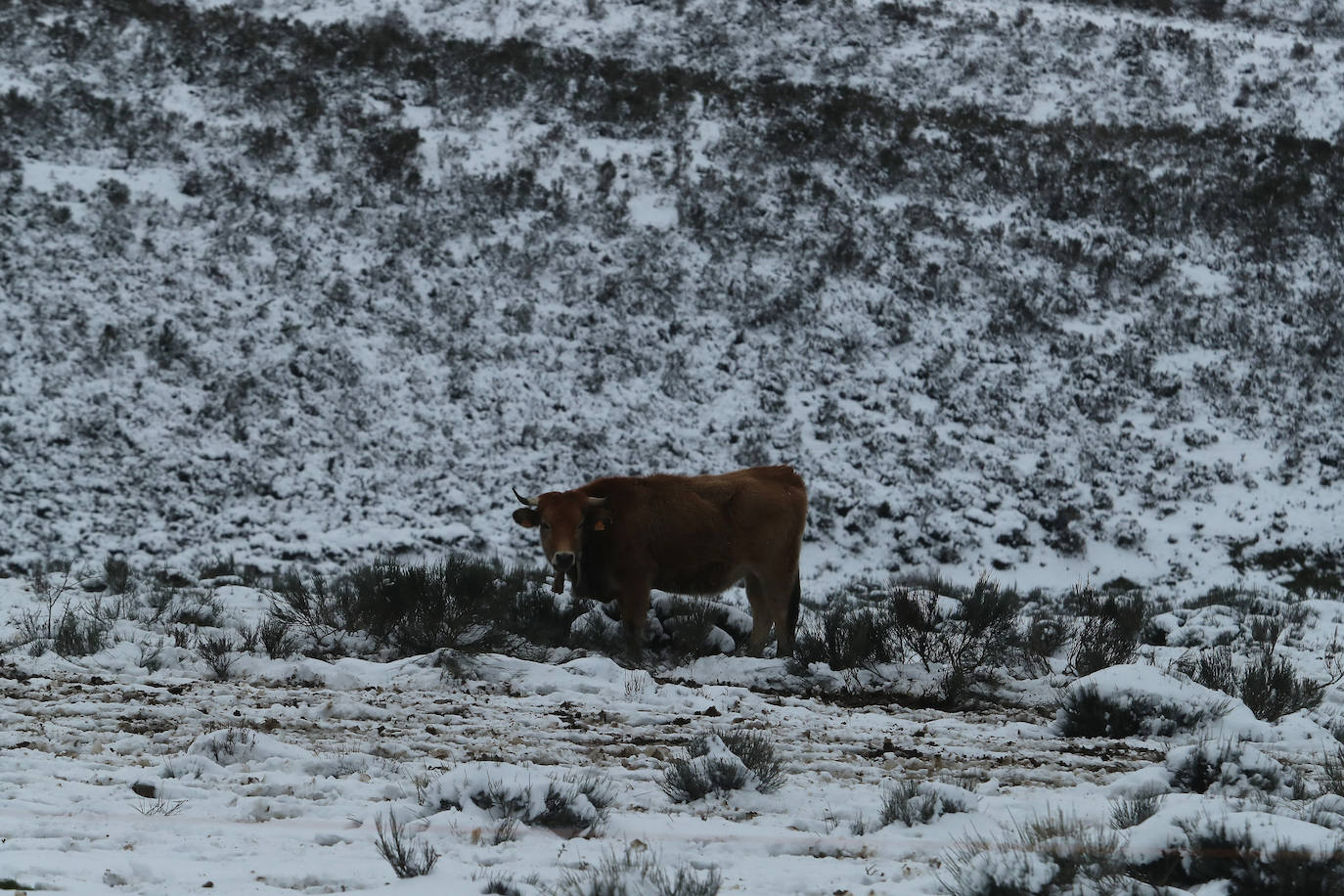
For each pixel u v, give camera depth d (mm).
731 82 78750
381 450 45625
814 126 71688
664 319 54812
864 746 14820
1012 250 62875
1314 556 45375
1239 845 8180
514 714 15734
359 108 66000
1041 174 69688
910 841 9820
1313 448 52031
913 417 51938
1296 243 65375
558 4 86875
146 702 15242
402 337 50875
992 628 21984
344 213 57031
